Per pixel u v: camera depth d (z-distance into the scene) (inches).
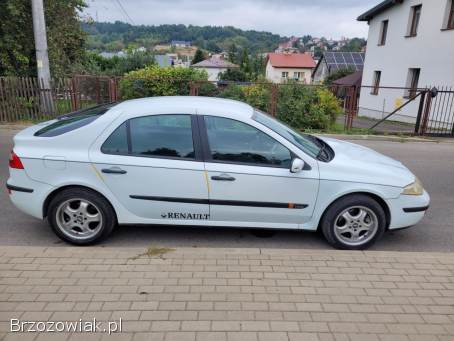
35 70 540.4
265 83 516.4
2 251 143.9
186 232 180.5
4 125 464.4
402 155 386.6
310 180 158.4
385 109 929.5
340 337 103.6
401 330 107.3
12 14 476.4
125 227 184.1
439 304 119.6
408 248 174.1
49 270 131.8
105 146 157.5
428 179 292.0
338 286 127.6
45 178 156.8
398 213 164.7
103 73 856.3
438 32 726.5
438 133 513.0
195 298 118.3
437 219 209.2
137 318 108.7
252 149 158.9
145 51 1017.5
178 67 552.4
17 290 120.3
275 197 159.5
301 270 136.9
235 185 157.3
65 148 156.9
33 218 192.2
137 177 156.5
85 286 123.0
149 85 515.2
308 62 2738.7
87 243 163.6
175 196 158.6
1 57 511.5
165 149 157.8
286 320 109.6
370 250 168.7
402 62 856.3
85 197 157.9
